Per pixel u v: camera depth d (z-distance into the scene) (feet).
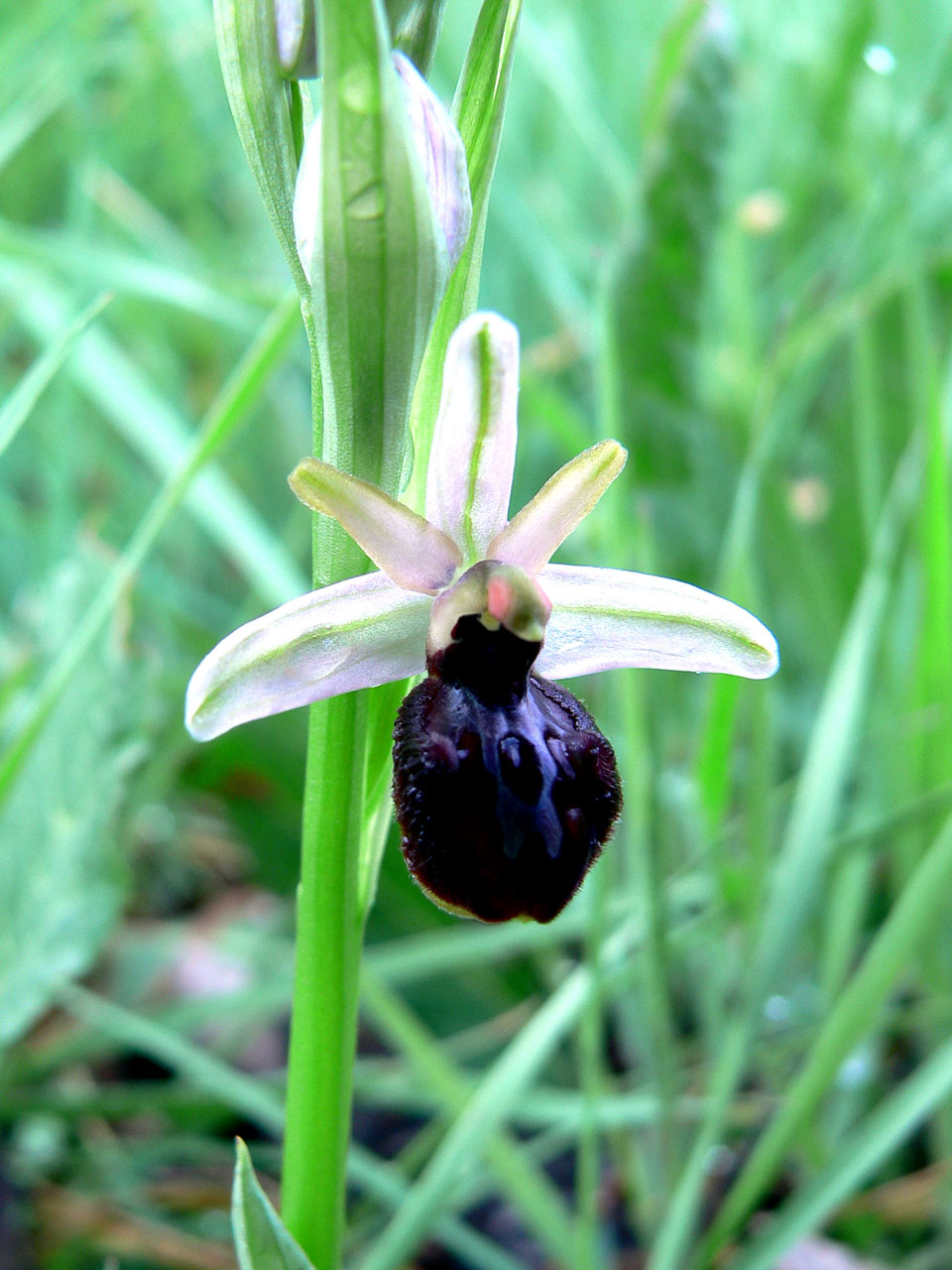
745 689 0.32
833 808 0.27
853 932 0.30
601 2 0.61
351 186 0.15
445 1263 0.32
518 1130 0.35
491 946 0.31
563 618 0.19
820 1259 0.29
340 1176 0.19
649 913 0.26
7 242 0.35
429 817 0.18
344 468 0.17
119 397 0.38
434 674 0.18
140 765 0.36
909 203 0.39
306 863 0.18
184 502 0.36
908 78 0.48
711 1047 0.31
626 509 0.31
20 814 0.31
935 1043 0.32
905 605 0.35
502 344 0.17
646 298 0.35
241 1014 0.33
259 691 0.17
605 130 0.50
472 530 0.18
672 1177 0.27
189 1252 0.30
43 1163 0.31
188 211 0.59
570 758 0.19
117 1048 0.32
